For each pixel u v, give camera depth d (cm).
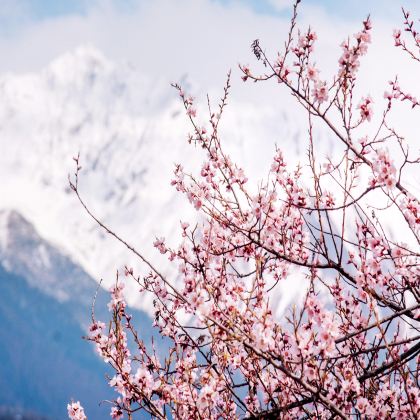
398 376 926
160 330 1014
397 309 924
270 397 900
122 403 918
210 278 1016
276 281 1006
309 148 929
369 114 918
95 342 919
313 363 790
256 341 785
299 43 938
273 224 1023
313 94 922
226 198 1077
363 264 929
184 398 930
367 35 916
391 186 866
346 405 877
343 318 970
